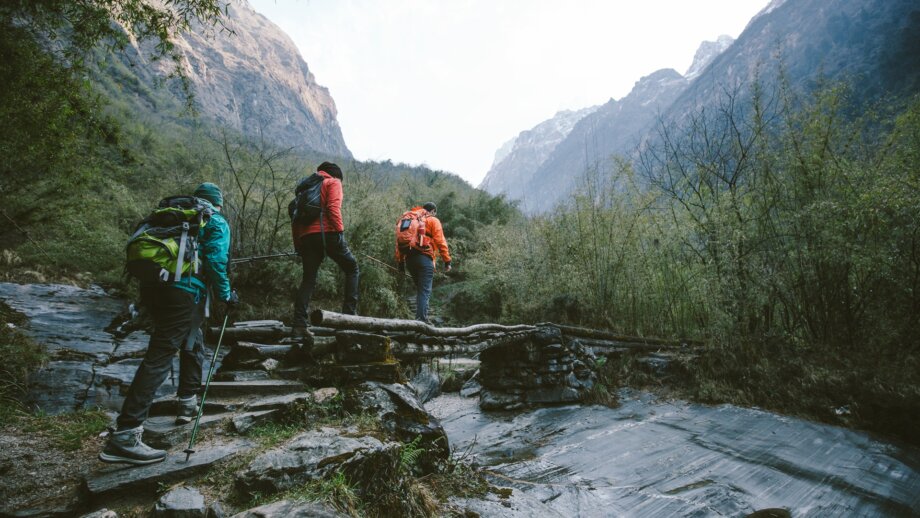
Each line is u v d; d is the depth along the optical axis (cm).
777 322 769
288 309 749
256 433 271
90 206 770
